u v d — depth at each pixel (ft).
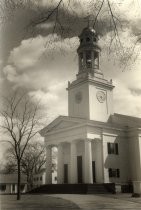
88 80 162.50
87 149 142.00
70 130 154.40
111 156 149.79
